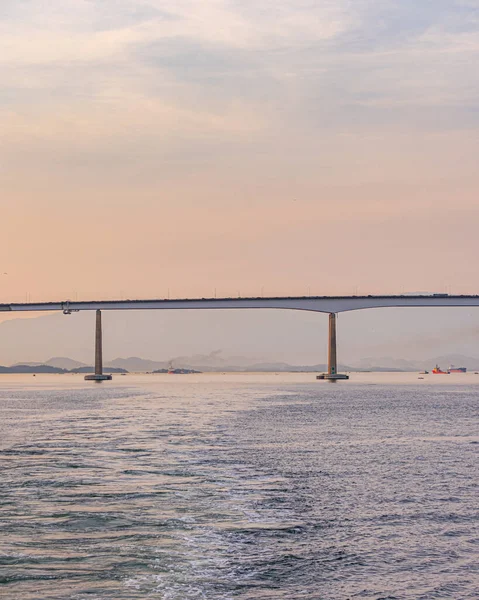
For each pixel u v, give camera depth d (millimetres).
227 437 73438
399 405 132125
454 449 63406
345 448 63906
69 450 62344
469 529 33344
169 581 26203
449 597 24719
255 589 25438
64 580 26297
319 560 28594
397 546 30562
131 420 96750
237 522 34562
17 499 39969
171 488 43219
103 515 36000
